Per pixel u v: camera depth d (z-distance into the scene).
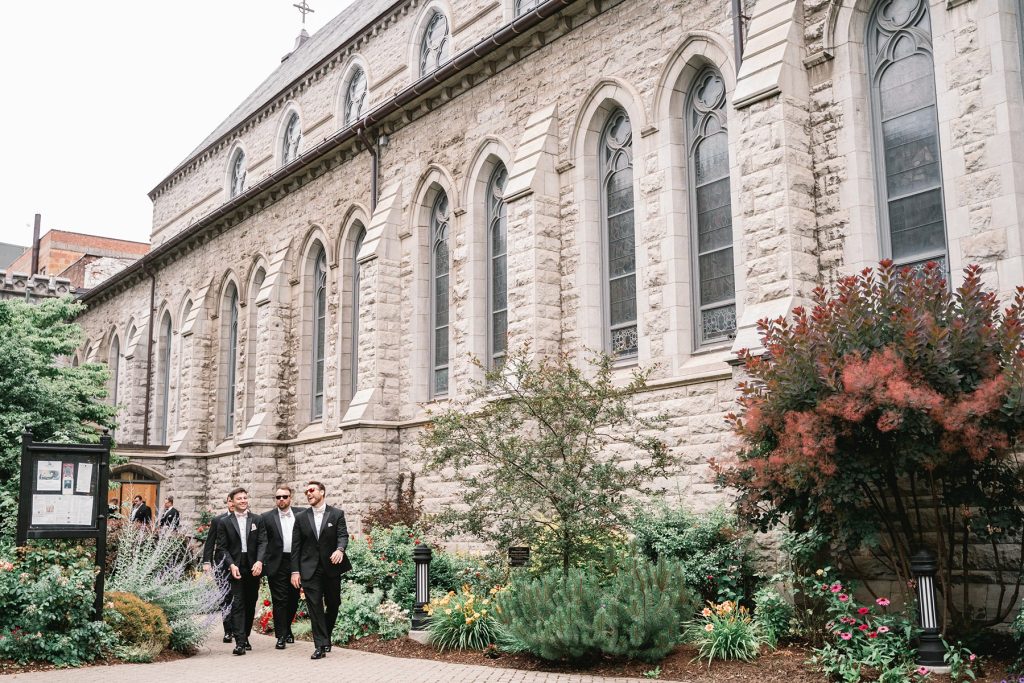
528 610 9.72
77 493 10.20
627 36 15.63
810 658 8.77
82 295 42.88
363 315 21.36
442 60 23.33
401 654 10.80
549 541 11.34
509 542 11.58
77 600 9.99
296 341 25.52
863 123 12.05
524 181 16.44
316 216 25.02
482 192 19.02
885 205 11.86
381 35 25.97
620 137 16.06
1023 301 8.73
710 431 13.12
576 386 11.66
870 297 9.43
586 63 16.41
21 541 9.83
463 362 18.73
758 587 10.91
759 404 9.50
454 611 10.95
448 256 20.30
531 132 17.08
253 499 24.58
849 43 12.20
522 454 11.41
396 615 12.27
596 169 16.31
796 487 8.94
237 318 29.81
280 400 25.48
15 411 16.11
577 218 16.17
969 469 8.78
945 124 11.03
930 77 11.52
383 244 20.97
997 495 8.79
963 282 10.15
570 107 16.61
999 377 8.05
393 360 20.83
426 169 20.50
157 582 11.34
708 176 14.48
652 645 9.18
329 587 10.91
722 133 14.29
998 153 10.45
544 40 17.36
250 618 11.46
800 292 11.84
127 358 35.75
